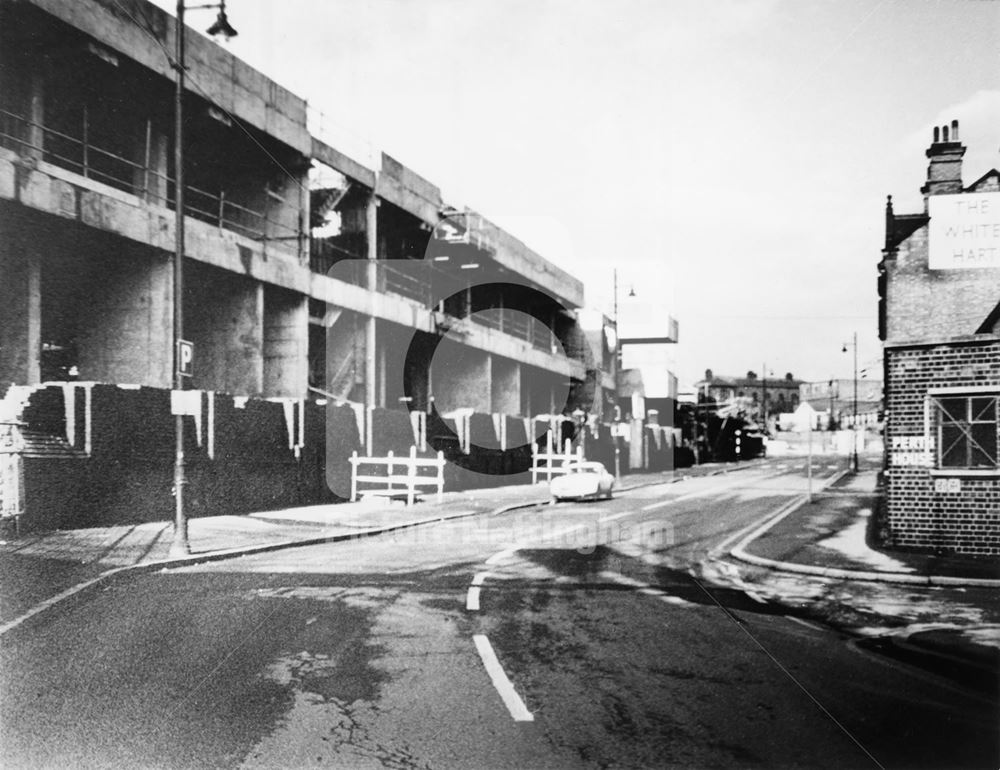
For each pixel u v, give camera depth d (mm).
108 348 16172
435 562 11305
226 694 5430
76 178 14695
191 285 18859
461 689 5594
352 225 23172
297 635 7016
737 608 8625
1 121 14281
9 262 13977
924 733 4863
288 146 20125
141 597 8602
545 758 4441
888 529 14328
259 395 18781
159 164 17719
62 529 12617
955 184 11516
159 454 14711
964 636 7488
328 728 4848
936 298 12047
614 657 6480
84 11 14617
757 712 5203
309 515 16562
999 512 12227
